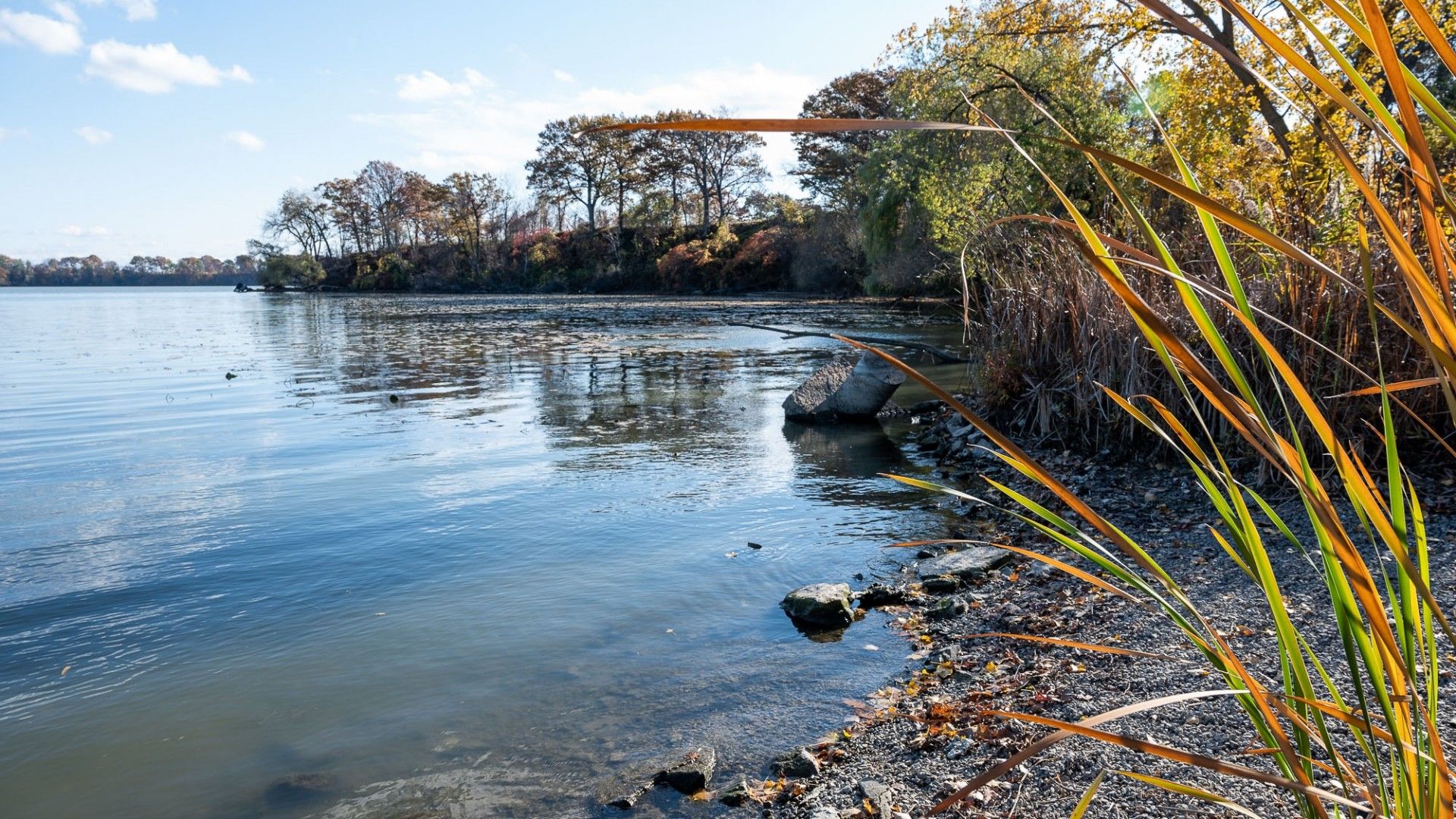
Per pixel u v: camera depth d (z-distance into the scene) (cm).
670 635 529
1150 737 353
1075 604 529
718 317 3662
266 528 759
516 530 748
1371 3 72
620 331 3072
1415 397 662
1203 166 1066
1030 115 1833
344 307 5784
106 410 1427
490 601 587
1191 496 725
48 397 1573
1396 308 658
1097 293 895
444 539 724
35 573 649
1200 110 1125
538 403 1474
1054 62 1870
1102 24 1620
